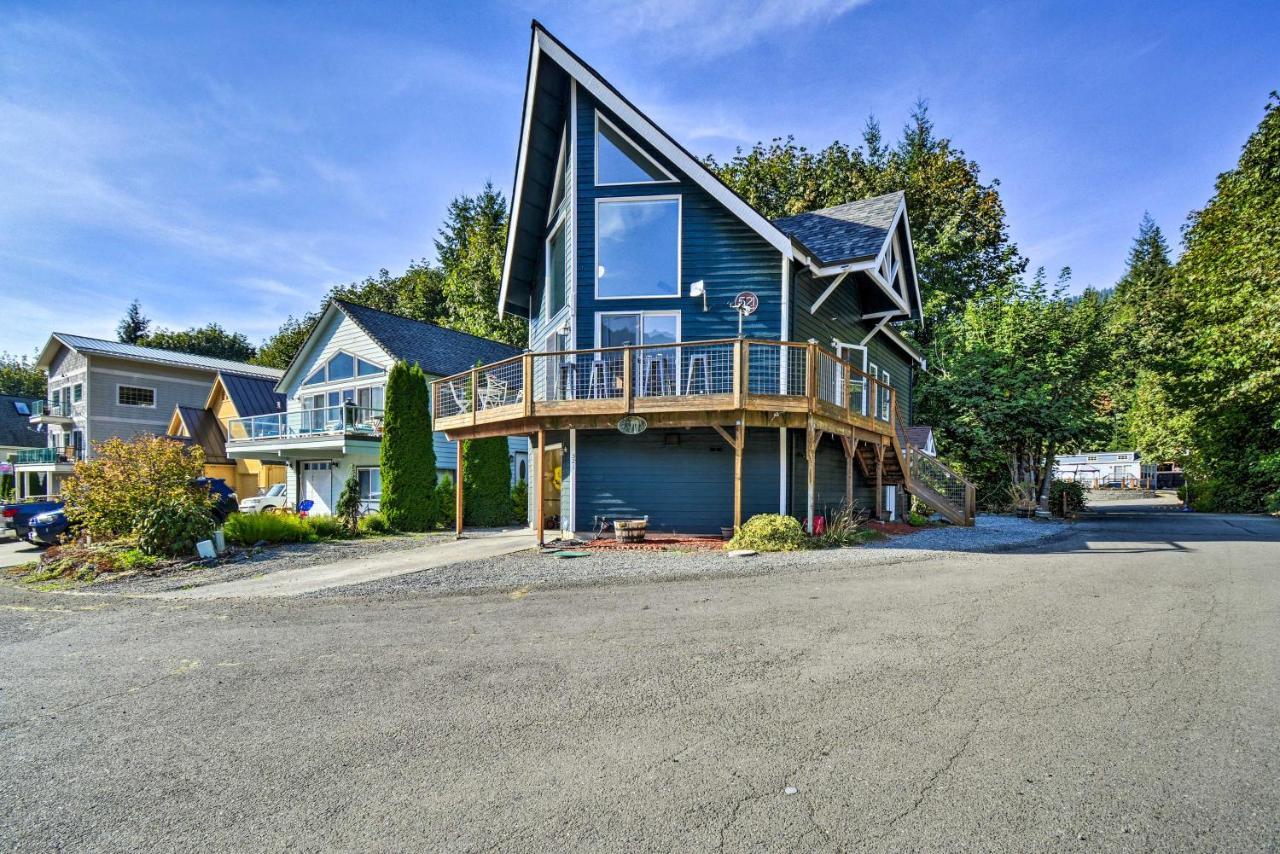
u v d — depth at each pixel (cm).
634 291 1326
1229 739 340
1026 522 1783
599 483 1293
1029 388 2194
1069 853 241
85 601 863
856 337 1656
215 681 484
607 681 450
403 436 1689
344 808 291
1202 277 2359
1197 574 829
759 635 554
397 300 4503
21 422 3934
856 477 1606
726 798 288
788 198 3066
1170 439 3125
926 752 329
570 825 270
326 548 1320
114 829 280
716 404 1070
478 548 1232
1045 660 474
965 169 3083
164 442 1312
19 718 420
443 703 418
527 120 1457
